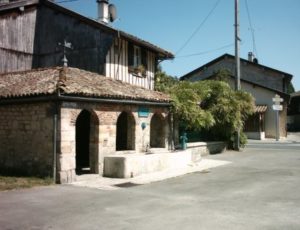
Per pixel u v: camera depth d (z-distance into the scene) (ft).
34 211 25.84
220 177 43.11
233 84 114.93
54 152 37.55
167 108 56.75
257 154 69.77
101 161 42.47
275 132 115.03
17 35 60.64
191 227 22.30
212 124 68.23
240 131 79.30
